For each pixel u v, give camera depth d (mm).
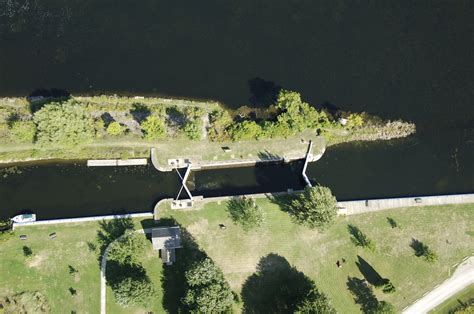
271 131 124500
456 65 139000
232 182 125375
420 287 118125
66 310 111688
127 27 135125
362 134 130625
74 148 119188
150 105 128500
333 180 127062
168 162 123625
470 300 117938
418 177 128875
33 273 113438
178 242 114562
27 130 117438
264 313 114125
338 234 120812
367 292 116938
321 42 138125
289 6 140500
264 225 120125
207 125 127562
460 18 142625
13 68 130125
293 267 117688
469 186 128750
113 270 114500
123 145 124188
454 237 122062
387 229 122000
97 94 129250
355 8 142000
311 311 107188
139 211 121062
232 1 139500
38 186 121812
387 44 139500
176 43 134625
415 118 133375
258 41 136750
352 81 135250
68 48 132500
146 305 109438
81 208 120750
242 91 132125
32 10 134875
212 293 106562
